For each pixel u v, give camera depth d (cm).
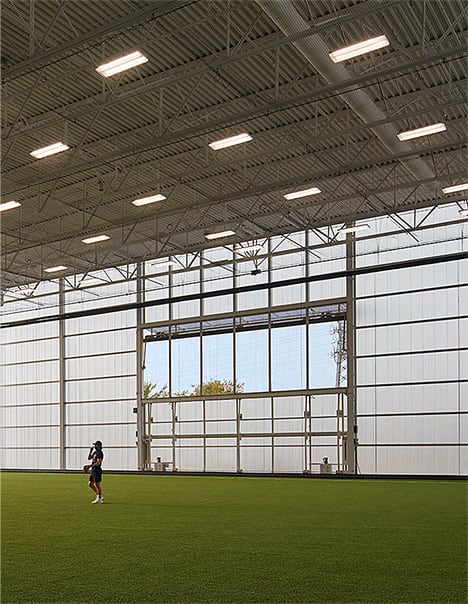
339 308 3009
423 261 2783
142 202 2239
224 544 1081
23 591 791
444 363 2725
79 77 1808
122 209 2872
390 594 764
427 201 2661
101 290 3669
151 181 2314
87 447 3628
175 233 2705
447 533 1185
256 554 993
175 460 3344
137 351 3516
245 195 2247
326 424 2967
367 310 2931
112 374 3600
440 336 2748
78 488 2364
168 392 3409
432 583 811
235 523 1335
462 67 1781
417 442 2742
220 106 1942
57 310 3816
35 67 1725
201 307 3369
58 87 1858
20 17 1437
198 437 3291
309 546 1056
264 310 3188
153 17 1496
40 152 1822
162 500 1850
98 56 1702
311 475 2862
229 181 2544
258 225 3077
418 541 1099
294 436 3038
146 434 3450
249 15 1537
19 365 3959
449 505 1656
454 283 2744
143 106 1969
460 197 2375
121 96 1630
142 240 2777
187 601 741
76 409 3697
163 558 970
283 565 914
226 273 3294
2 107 1947
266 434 3111
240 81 1834
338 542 1092
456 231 2744
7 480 2862
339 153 2314
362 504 1691
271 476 2975
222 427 3234
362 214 2572
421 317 2800
